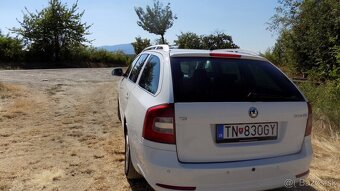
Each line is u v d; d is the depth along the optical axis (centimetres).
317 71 1071
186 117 288
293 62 1286
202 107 292
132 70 518
